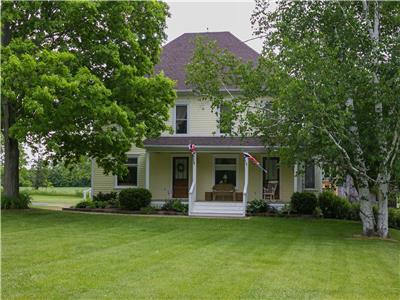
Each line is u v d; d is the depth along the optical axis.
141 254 11.32
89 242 13.01
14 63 16.16
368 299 7.94
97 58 19.47
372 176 17.41
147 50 21.69
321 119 15.03
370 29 17.00
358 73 15.33
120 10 18.94
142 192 23.38
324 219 21.91
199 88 18.92
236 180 25.75
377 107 16.25
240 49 27.81
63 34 20.03
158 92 20.23
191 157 26.22
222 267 10.01
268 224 18.88
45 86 16.19
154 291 7.91
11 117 21.05
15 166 22.42
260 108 17.36
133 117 19.05
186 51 28.77
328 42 16.89
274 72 16.59
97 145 20.83
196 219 20.08
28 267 9.52
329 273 9.85
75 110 17.47
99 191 27.02
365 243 14.98
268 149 19.12
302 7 17.42
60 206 27.61
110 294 7.67
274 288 8.34
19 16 18.16
